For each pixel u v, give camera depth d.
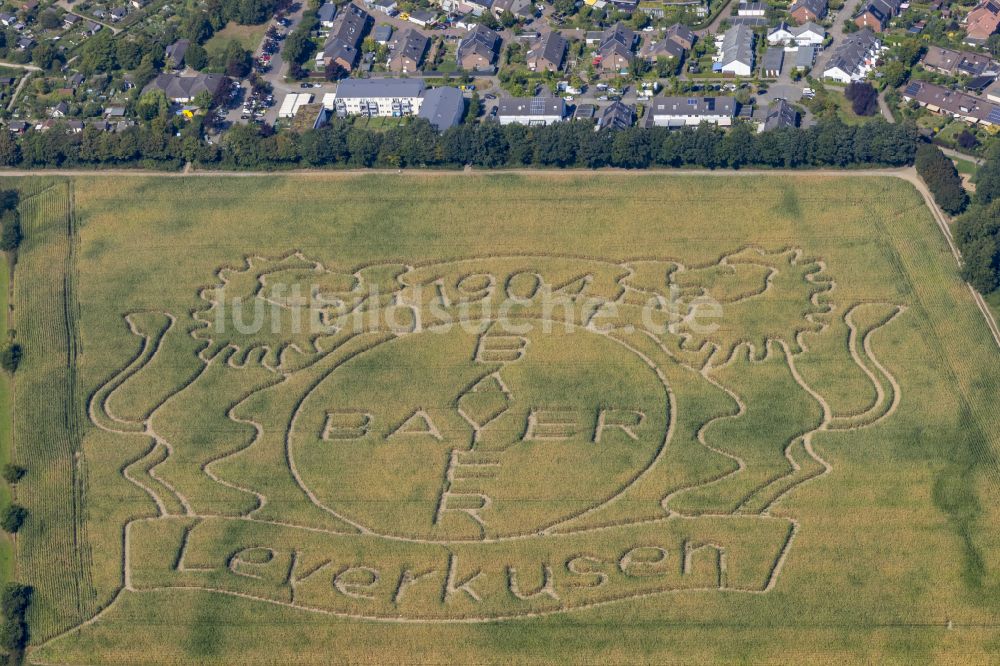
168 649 190.00
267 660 187.62
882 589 191.25
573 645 187.50
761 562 195.62
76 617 194.62
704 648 186.25
